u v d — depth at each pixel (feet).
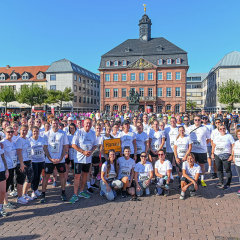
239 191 21.38
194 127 24.76
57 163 20.20
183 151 23.59
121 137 24.67
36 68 212.43
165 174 22.03
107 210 18.24
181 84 180.86
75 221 16.31
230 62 176.86
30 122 25.62
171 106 182.80
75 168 20.61
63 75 196.54
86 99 226.38
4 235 14.42
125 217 16.92
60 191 23.26
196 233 14.55
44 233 14.65
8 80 204.33
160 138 27.09
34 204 19.71
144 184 21.57
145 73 185.16
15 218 16.90
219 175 23.85
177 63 180.55
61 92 177.88
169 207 18.80
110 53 194.39
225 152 23.18
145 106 186.29
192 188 20.88
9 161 19.01
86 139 20.66
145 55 186.91
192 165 21.18
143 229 15.08
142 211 18.01
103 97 191.93
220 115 56.08
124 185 21.11
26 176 20.38
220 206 18.95
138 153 25.93
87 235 14.35
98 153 24.25
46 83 198.90
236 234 14.44
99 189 23.59
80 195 21.45
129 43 197.88
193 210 18.17
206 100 242.17
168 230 14.94
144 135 26.12
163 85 183.62
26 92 170.30
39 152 21.34
